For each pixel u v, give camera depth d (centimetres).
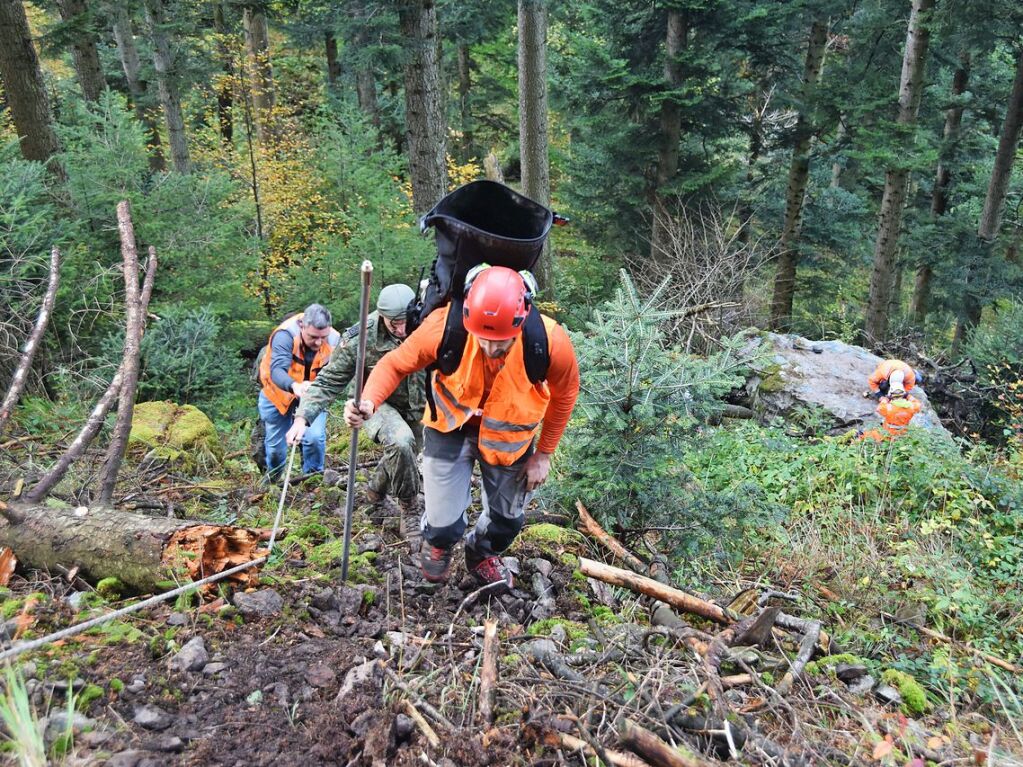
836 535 541
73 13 1286
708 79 1578
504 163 2444
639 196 1630
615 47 1611
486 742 251
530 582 391
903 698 332
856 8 1620
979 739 309
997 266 1642
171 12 1395
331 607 331
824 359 980
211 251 951
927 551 518
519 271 286
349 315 1092
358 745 244
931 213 1864
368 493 456
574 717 261
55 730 227
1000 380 1076
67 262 773
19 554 329
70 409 648
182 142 1438
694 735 267
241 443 730
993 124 1778
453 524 335
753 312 1334
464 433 328
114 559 316
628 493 469
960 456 680
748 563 499
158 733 238
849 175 2008
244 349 1040
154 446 593
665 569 441
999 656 404
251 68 1334
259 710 257
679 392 454
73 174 866
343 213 1250
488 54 2386
